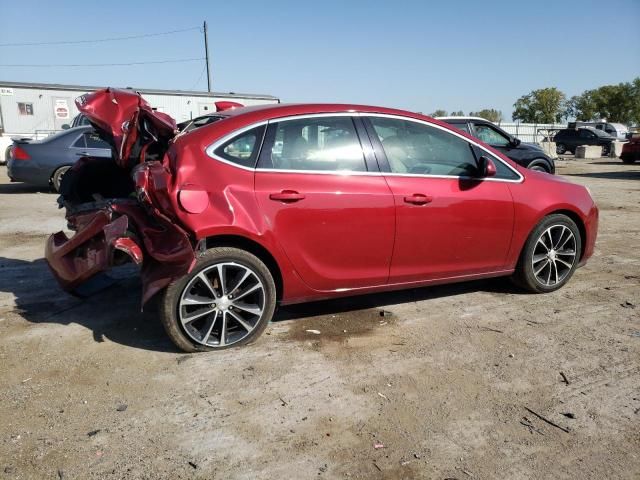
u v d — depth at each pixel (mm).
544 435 2965
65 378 3521
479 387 3451
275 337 4164
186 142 3795
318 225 3977
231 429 2994
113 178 5227
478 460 2756
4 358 3793
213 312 3828
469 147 4672
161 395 3322
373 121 4305
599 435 2971
